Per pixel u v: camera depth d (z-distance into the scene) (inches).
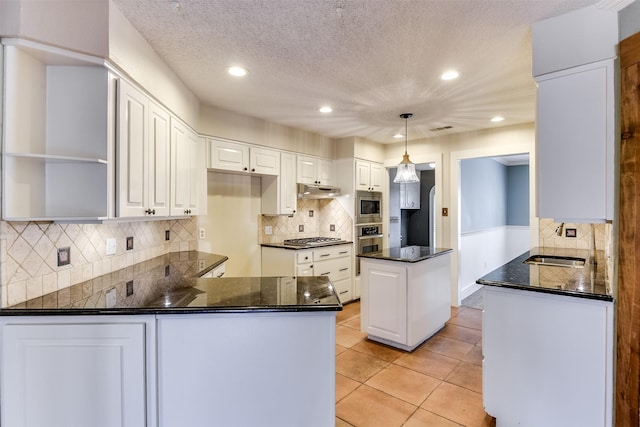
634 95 60.2
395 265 120.6
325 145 187.5
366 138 193.5
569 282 75.9
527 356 73.1
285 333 60.1
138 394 57.6
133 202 74.4
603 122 66.3
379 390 95.0
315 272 165.0
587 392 66.0
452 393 93.4
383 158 208.7
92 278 81.4
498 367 77.0
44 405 56.8
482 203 223.6
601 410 64.4
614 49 64.9
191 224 137.2
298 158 171.0
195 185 119.3
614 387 63.1
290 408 60.3
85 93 65.6
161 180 89.5
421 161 191.8
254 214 166.1
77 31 61.6
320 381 60.4
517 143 159.2
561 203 71.1
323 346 60.4
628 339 60.2
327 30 77.0
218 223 151.1
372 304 127.3
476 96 120.8
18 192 59.5
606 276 82.7
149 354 57.8
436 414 84.0
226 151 136.7
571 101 69.9
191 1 65.7
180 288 72.3
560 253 130.4
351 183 186.7
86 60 63.3
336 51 87.3
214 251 149.2
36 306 58.8
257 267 167.5
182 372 58.5
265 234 171.5
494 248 244.1
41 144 63.8
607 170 65.9
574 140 69.6
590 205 67.7
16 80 58.6
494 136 165.9
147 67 81.0
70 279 73.6
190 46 83.7
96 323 57.3
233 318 59.4
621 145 62.5
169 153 95.0
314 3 66.8
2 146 57.4
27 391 56.6
